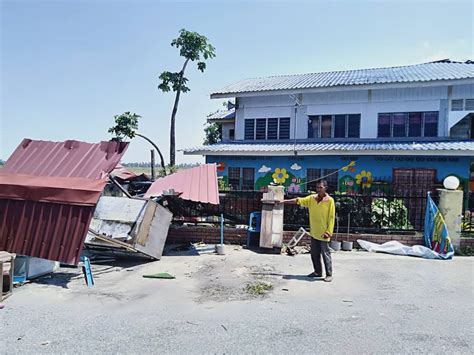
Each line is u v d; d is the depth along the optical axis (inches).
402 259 309.9
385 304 205.5
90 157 293.9
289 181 704.4
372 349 152.1
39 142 314.2
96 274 263.9
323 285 240.1
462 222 374.3
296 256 319.3
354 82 695.7
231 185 743.1
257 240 359.9
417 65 861.2
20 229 251.1
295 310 195.9
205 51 1016.2
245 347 154.0
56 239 246.5
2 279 207.9
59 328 172.1
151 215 304.2
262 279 253.0
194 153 730.8
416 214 374.6
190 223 384.8
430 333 167.0
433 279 254.1
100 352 149.9
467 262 300.8
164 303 206.4
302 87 720.3
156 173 1021.8
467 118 652.7
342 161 671.1
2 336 163.6
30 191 256.8
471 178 655.8
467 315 189.3
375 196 368.5
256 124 807.1
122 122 856.3
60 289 229.6
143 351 150.7
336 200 369.1
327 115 745.6
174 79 1014.4
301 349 152.3
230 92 784.3
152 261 301.1
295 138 767.7
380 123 705.6
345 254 327.6
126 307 199.6
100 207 307.6
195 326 174.7
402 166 636.1
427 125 673.6
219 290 229.5
